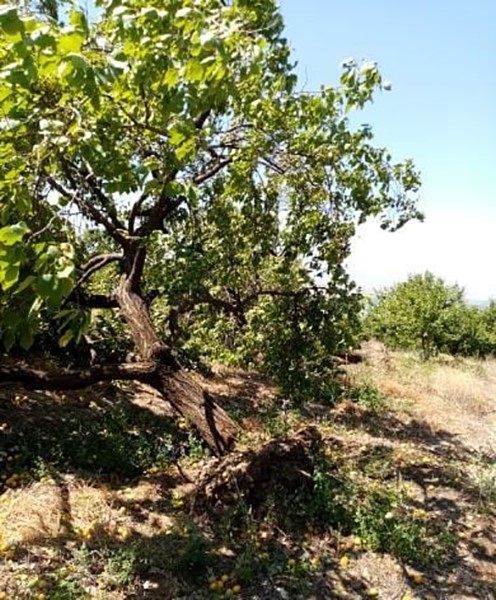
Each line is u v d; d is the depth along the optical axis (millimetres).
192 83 2898
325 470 5988
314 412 9586
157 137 4148
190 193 3111
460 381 13508
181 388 6051
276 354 8203
